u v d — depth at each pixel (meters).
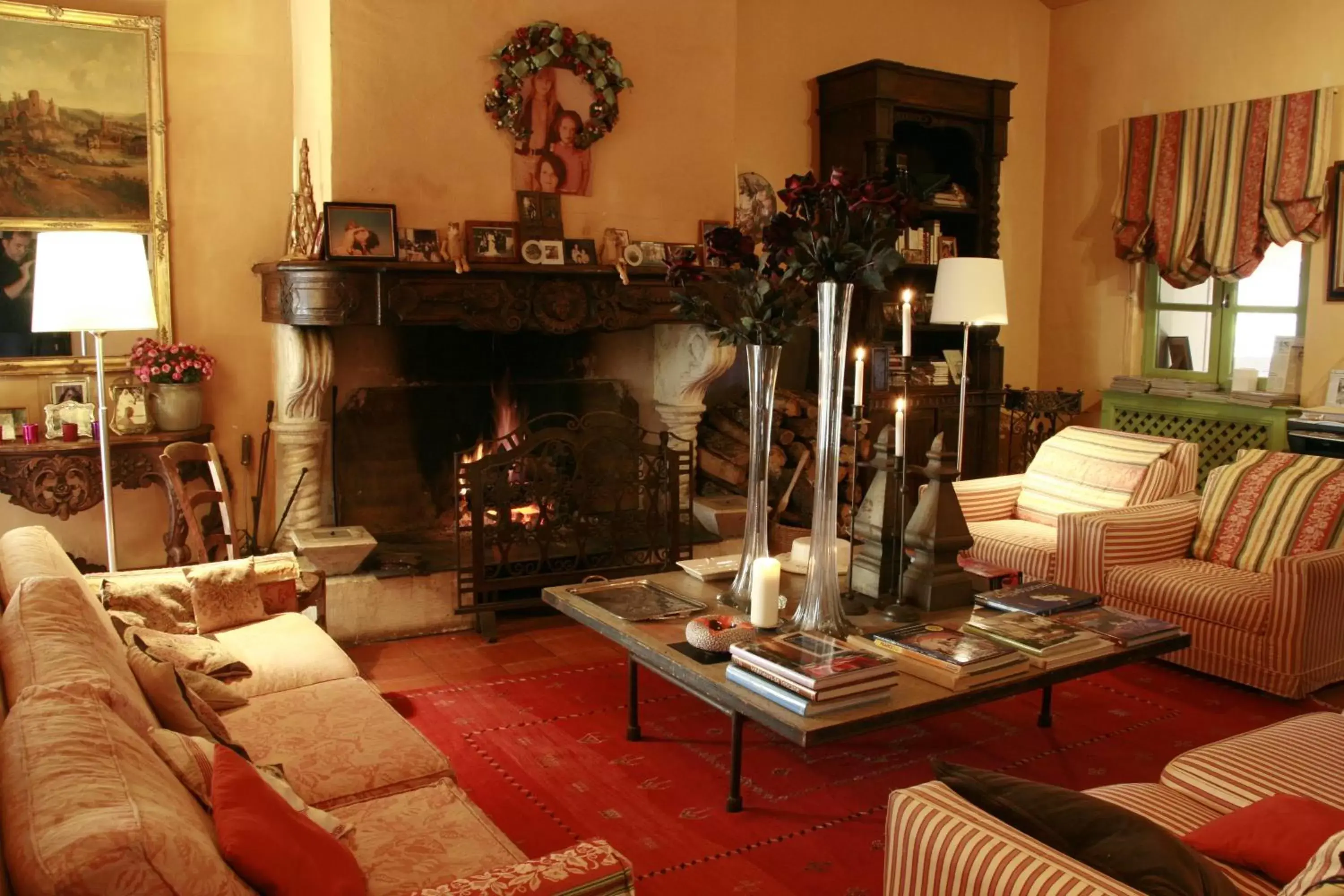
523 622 4.64
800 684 2.48
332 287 4.17
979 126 6.23
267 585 3.42
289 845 1.51
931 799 1.73
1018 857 1.55
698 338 5.09
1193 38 6.14
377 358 4.86
